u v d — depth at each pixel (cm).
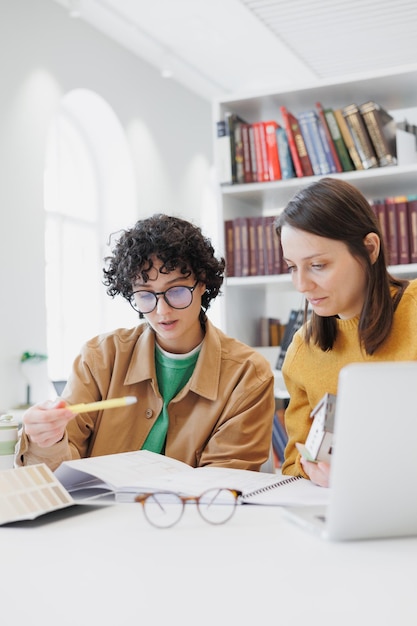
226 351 171
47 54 441
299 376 163
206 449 162
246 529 98
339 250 141
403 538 92
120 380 170
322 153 294
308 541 91
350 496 87
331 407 117
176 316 159
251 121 329
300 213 141
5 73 409
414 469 87
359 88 290
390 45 478
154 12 462
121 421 168
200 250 165
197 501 103
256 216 339
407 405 86
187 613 67
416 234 284
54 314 490
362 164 289
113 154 521
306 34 461
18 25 420
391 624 64
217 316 627
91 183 524
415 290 151
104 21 479
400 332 149
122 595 73
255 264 305
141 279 160
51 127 495
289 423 167
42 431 128
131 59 523
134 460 133
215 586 75
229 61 541
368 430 86
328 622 64
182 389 168
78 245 513
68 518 108
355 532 89
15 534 100
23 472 114
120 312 529
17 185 414
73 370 175
